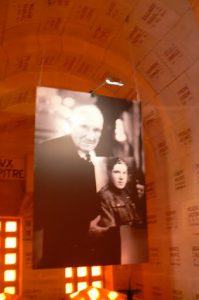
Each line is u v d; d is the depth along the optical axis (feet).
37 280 21.35
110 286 23.12
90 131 15.66
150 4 17.67
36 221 14.06
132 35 19.69
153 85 21.18
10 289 21.38
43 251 13.89
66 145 15.12
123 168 15.85
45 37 19.85
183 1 16.57
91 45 20.90
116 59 21.45
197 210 19.07
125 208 15.51
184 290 19.72
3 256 21.66
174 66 19.35
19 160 22.09
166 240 21.52
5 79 20.99
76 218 14.64
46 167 14.60
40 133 14.79
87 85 23.06
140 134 16.61
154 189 22.97
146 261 15.37
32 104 22.61
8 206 21.48
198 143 18.95
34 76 21.70
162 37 18.79
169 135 21.33
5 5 16.70
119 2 18.04
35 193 14.26
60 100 15.47
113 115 16.30
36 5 17.47
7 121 21.93
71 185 14.84
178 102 20.10
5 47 19.24
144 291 23.12
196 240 19.03
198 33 17.19
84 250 14.48
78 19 19.19
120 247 15.05
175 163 21.01
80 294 19.47
